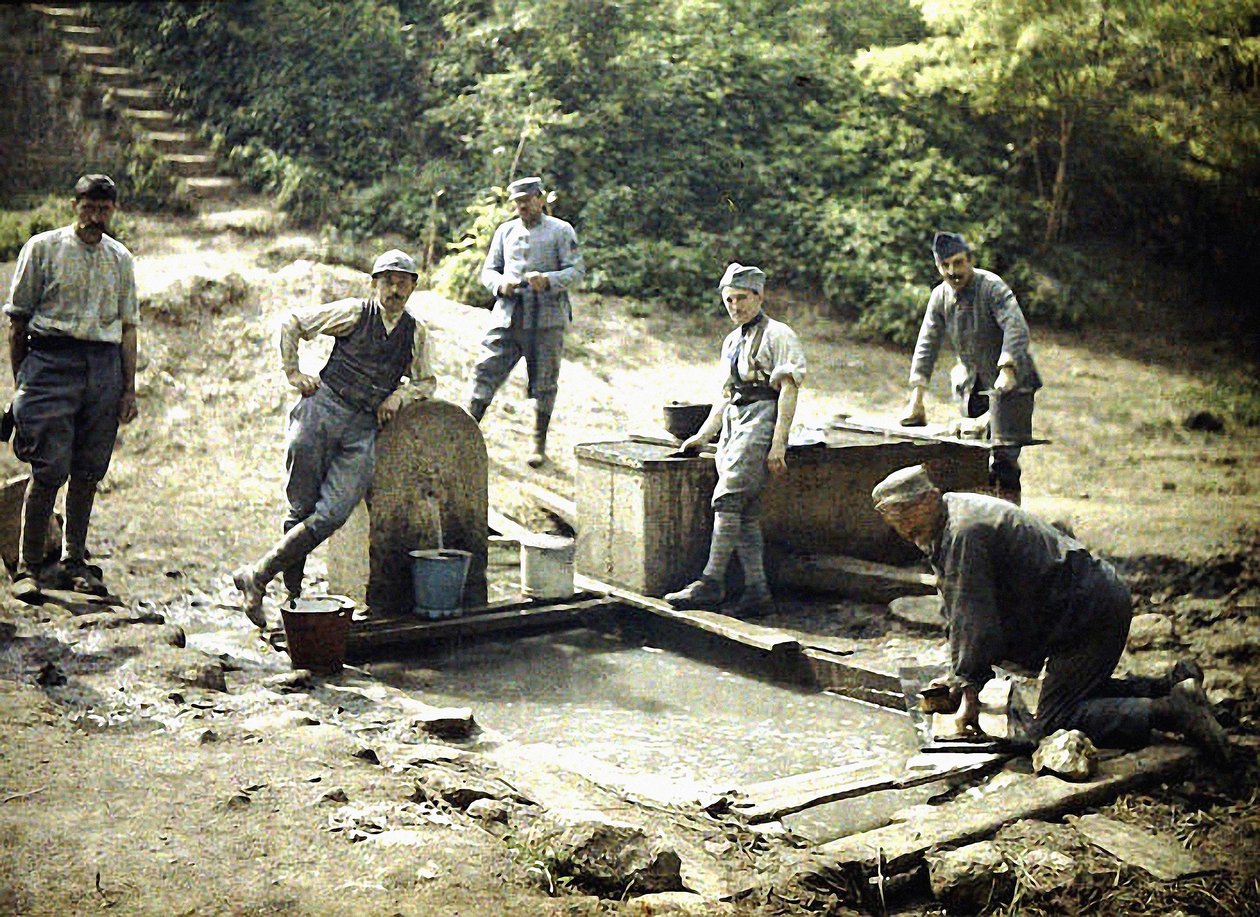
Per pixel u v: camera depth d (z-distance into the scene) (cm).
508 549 921
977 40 1748
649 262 1559
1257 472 1176
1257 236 1820
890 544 870
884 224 1659
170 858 412
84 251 700
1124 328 1692
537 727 640
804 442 823
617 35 1775
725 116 1794
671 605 780
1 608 670
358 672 685
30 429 695
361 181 1666
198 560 866
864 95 1880
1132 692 600
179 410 1085
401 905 391
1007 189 1808
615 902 412
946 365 1503
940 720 607
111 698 574
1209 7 1788
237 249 1469
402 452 764
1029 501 1048
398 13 1888
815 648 717
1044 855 478
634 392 1279
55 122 1689
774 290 1639
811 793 538
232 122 1728
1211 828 521
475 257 1419
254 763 498
